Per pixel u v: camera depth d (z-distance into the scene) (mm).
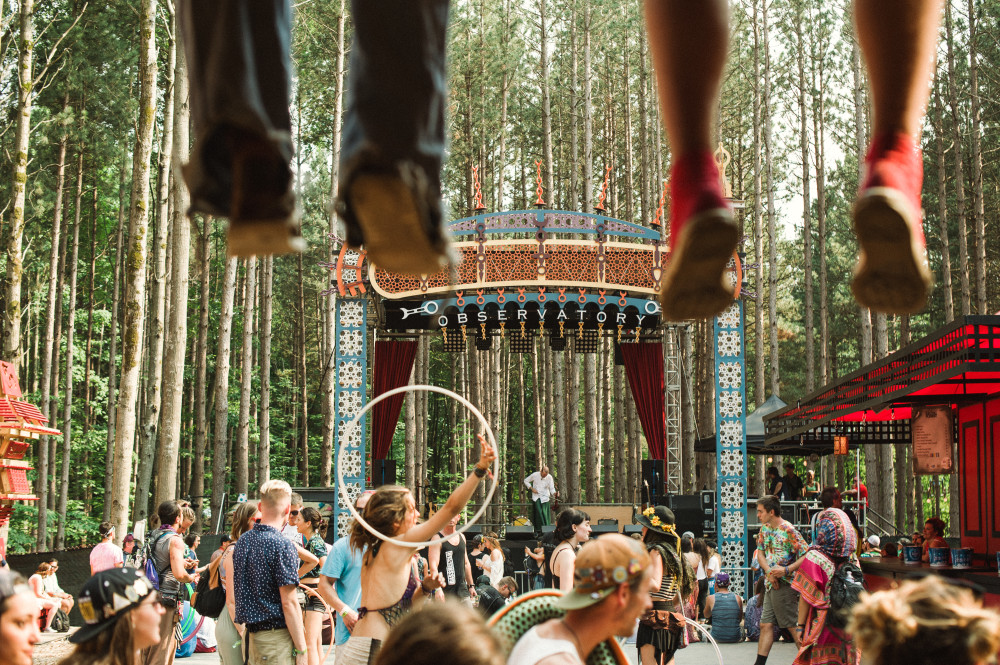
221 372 28516
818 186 41500
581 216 20219
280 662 6410
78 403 45406
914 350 9688
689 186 1442
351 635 5730
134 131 37812
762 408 24141
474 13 41344
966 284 31500
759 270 36875
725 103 43531
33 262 42625
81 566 16734
